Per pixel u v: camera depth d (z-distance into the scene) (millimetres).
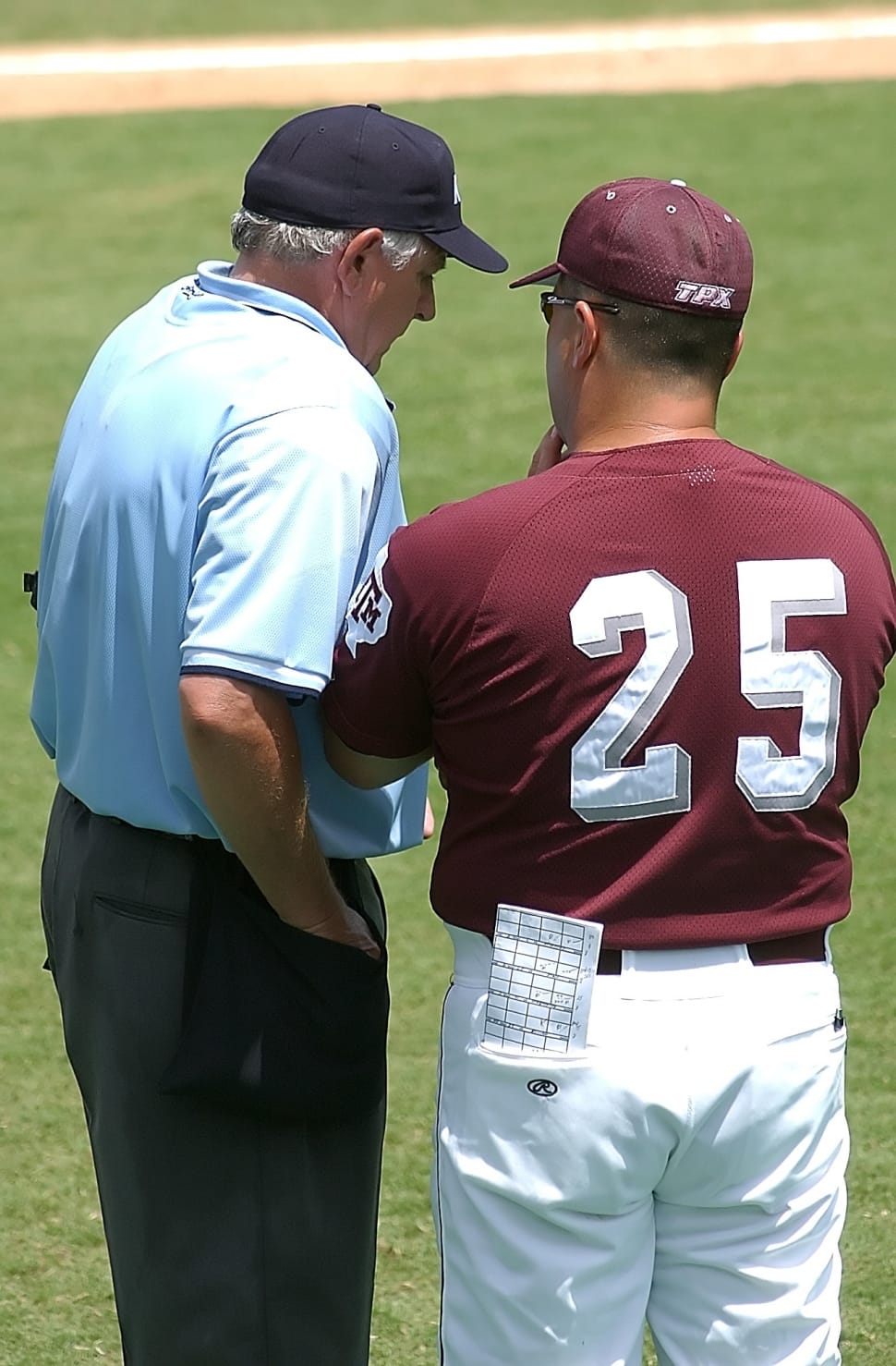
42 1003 15859
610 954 7805
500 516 7762
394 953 16578
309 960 8797
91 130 55906
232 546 8195
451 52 68062
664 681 7617
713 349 8039
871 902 17234
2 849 18578
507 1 80312
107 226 45000
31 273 41094
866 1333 11578
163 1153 9156
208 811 8406
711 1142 7934
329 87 63281
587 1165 7840
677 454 7902
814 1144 8133
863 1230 12617
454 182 9195
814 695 7789
